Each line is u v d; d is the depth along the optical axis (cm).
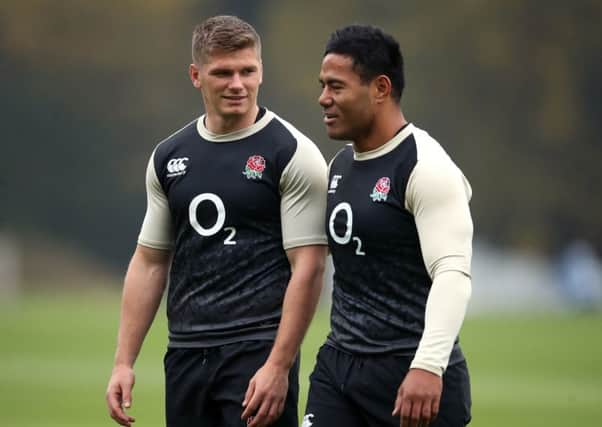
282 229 2564
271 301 2566
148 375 6719
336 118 2439
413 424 2266
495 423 5041
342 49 2427
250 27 2561
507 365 7675
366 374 2425
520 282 18950
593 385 6612
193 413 2616
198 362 2586
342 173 2480
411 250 2398
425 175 2359
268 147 2562
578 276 17338
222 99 2536
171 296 2628
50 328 10031
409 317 2405
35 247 19862
